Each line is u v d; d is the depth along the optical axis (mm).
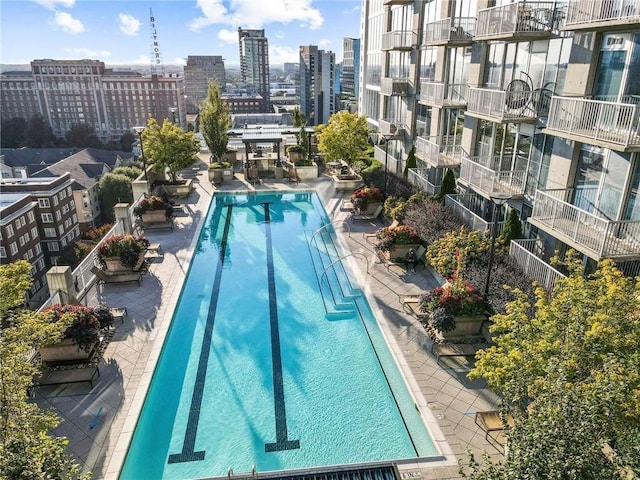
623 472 5102
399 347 11805
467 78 20406
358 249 18266
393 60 30734
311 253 18922
